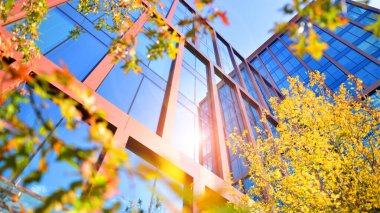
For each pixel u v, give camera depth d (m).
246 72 35.03
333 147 9.08
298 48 1.55
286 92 12.28
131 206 6.72
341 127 9.53
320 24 1.58
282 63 42.97
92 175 1.58
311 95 11.46
